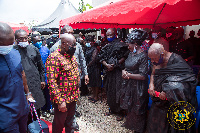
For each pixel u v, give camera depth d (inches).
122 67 130.0
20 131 70.6
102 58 144.2
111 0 87.7
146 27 153.5
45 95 142.1
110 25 149.6
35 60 111.6
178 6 103.7
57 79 83.6
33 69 107.9
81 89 196.2
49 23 286.5
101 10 76.4
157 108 83.4
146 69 99.6
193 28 191.0
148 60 106.8
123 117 139.6
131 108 106.1
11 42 59.4
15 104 61.7
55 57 79.4
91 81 171.3
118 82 130.7
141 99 101.3
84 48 189.2
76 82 88.9
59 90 83.2
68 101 86.3
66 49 80.1
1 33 55.3
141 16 128.6
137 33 99.6
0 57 57.4
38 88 111.1
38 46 134.4
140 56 100.5
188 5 101.0
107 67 134.5
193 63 142.4
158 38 86.2
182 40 141.3
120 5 66.4
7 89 59.1
